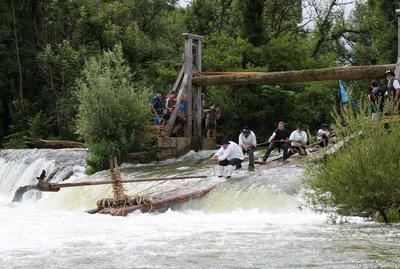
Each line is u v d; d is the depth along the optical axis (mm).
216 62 36031
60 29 43750
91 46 42656
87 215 15938
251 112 36188
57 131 43906
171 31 44062
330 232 13062
